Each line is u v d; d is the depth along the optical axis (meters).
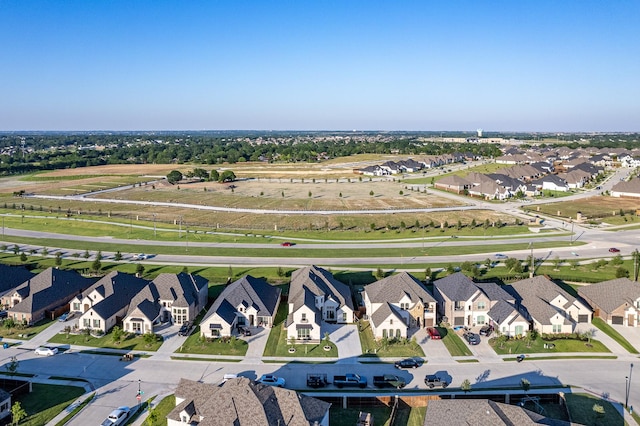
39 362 68.81
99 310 79.31
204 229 150.12
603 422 54.94
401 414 57.00
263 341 76.12
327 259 118.56
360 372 66.44
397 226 153.75
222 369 67.12
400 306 82.12
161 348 73.56
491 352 72.62
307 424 48.31
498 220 160.12
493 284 87.81
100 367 67.56
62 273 95.00
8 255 123.19
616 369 67.38
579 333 78.25
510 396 59.41
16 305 83.75
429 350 73.25
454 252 123.88
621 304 82.69
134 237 140.88
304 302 78.06
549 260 116.25
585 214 169.25
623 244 130.62
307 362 69.38
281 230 148.75
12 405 57.12
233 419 48.59
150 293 84.06
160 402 58.62
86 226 155.12
